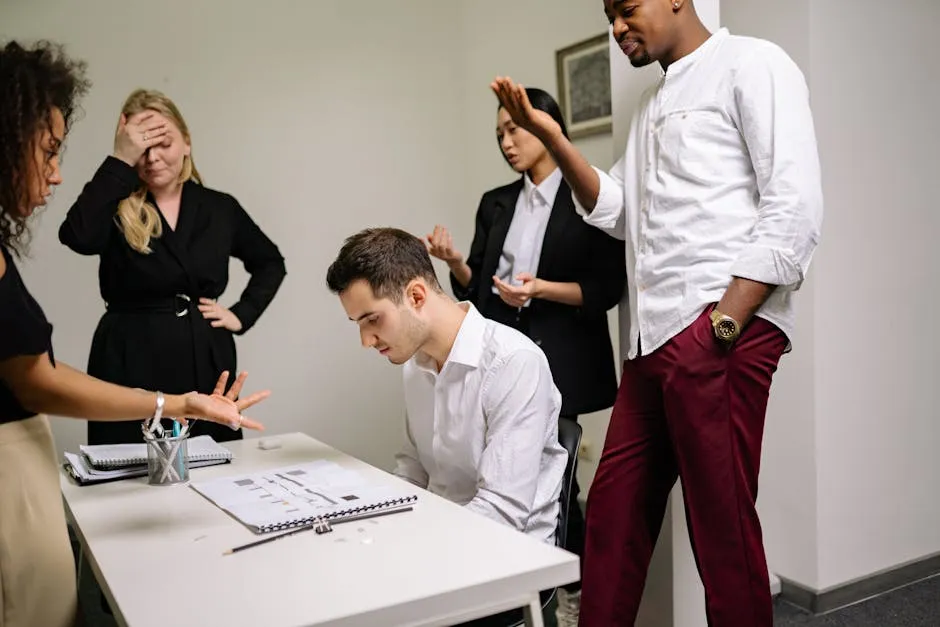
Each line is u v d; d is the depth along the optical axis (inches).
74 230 91.5
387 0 164.2
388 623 40.9
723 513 69.5
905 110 112.7
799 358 109.3
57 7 137.9
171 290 99.2
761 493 116.2
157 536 52.6
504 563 45.7
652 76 88.8
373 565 46.0
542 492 66.6
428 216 171.2
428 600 41.8
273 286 114.3
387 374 168.1
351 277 64.3
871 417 113.0
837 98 105.8
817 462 108.3
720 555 70.0
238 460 72.9
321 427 161.8
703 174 70.6
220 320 103.0
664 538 90.0
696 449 69.9
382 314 64.6
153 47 144.6
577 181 82.7
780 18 106.0
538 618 45.0
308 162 158.2
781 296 68.4
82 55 139.9
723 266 69.2
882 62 109.8
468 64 171.6
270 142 154.7
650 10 72.4
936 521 120.5
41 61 48.3
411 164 168.7
